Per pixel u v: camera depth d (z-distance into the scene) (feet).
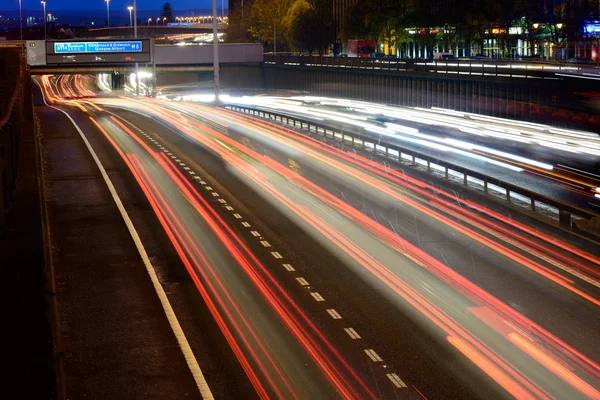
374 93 346.13
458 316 68.74
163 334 64.28
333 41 546.26
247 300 73.56
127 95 461.78
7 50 541.34
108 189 140.77
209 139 221.25
